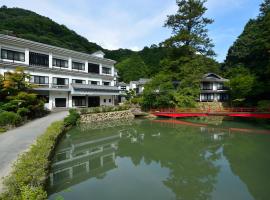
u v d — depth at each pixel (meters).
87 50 97.12
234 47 60.19
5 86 26.52
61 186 12.05
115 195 11.02
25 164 9.57
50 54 39.22
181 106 44.56
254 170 14.63
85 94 42.53
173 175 13.88
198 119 41.84
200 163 16.25
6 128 20.03
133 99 52.09
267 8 43.38
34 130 19.81
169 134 27.56
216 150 19.83
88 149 20.06
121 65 89.50
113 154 18.70
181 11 46.81
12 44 33.62
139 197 10.85
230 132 28.30
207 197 10.95
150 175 13.87
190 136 26.25
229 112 37.44
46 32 87.81
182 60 45.78
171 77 46.34
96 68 49.28
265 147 20.52
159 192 11.41
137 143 22.66
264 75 39.50
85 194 11.06
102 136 25.91
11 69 32.91
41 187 8.42
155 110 45.66
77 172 14.25
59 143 20.36
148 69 91.00
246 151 19.23
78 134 26.41
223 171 14.53
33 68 35.72
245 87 41.97
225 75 66.50
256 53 43.44
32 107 27.34
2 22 78.88
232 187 12.05
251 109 38.94
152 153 19.02
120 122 37.38
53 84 38.75
